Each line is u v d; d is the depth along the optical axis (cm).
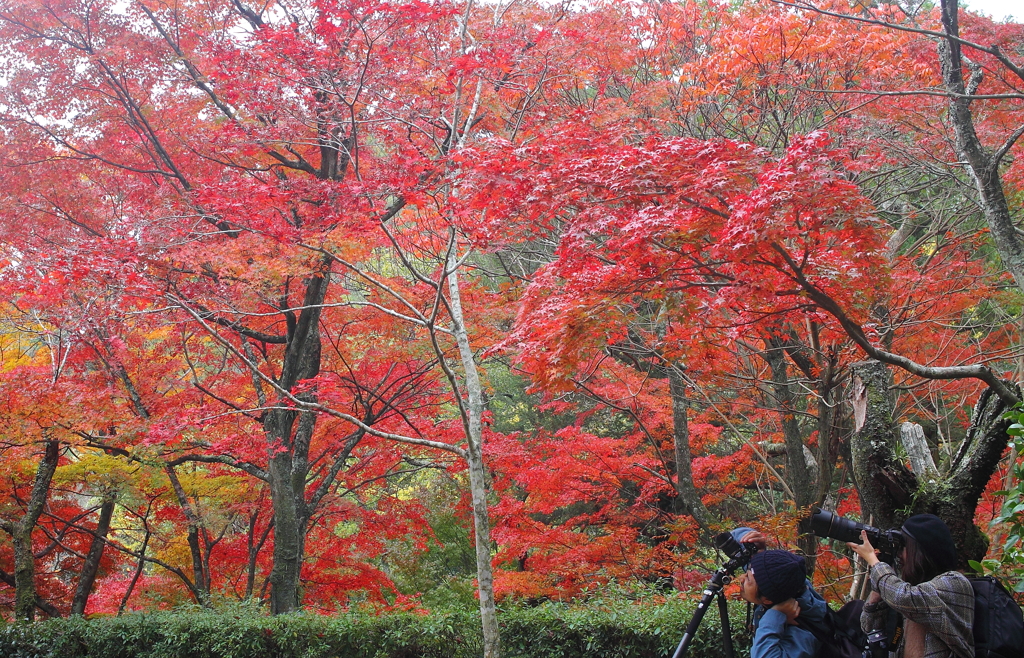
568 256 500
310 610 847
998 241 546
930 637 290
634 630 626
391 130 735
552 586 963
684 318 480
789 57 811
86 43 891
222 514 996
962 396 903
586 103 985
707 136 920
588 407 1379
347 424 983
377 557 1366
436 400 1085
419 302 864
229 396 926
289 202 747
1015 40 612
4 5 864
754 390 950
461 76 677
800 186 382
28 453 911
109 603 1238
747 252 412
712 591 308
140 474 934
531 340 538
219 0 920
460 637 729
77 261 617
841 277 438
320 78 708
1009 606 286
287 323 907
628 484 1124
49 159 921
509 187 508
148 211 784
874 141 812
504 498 984
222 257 718
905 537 310
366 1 650
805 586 276
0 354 1023
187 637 809
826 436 650
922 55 738
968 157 558
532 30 832
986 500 727
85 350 903
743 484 1045
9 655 845
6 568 1066
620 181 467
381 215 710
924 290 776
